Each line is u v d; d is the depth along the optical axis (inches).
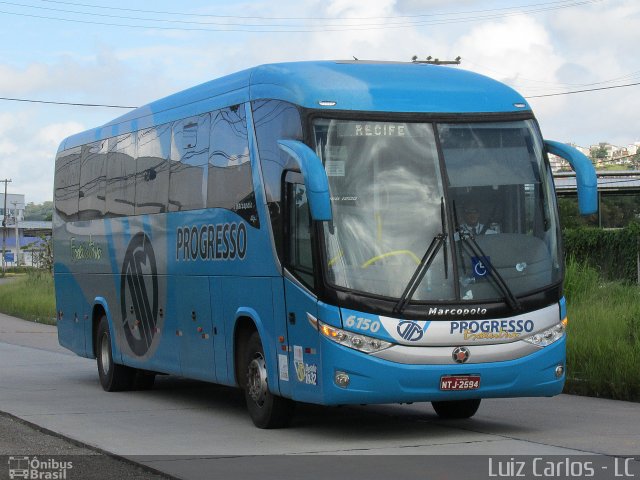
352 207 452.4
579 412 553.6
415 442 459.2
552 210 477.4
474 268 454.3
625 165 3400.6
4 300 2044.8
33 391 708.0
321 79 476.4
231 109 543.5
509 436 470.9
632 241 1273.4
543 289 463.2
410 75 490.3
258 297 506.9
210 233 564.4
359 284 444.5
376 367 439.8
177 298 610.2
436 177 462.0
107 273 724.7
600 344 661.3
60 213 830.5
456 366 446.0
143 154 668.1
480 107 480.4
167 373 639.1
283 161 480.7
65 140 840.3
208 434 496.1
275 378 491.2
